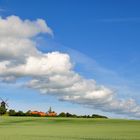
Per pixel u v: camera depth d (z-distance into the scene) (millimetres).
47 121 83938
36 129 59781
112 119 86750
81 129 59812
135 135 46250
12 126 69250
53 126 68938
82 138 41000
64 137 42062
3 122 81250
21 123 78562
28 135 44438
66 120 85875
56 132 52125
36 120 86812
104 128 62438
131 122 77500
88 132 52094
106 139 40281
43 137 41625
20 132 51562
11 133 48906
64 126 68875
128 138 41594
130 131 54531
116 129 59562
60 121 83250
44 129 59719
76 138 40906
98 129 59594
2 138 40156
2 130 56844
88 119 88188
